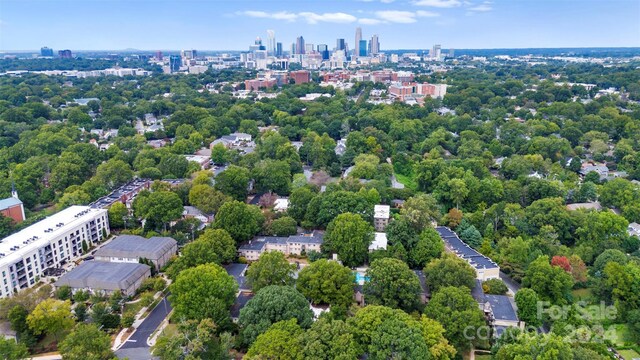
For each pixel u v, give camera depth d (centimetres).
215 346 13800
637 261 18538
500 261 19500
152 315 16375
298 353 12350
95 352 12900
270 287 15138
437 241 19500
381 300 15825
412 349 12488
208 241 18725
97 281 17100
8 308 14800
